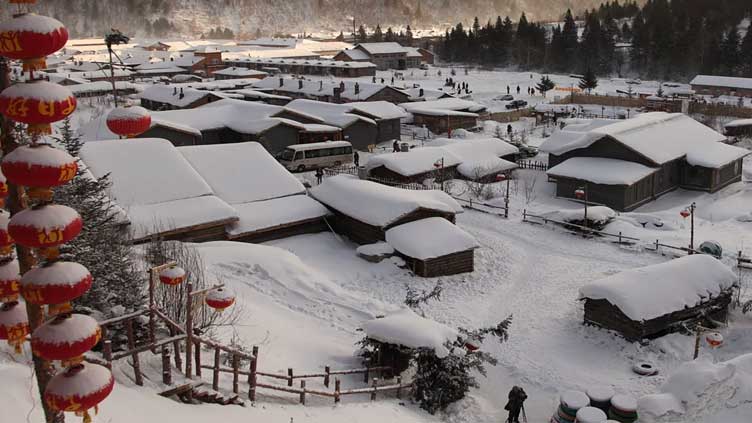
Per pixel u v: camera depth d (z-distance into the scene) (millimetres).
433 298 32719
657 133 56469
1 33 6555
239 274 30641
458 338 21859
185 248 27594
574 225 42875
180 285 20438
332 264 36094
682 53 151500
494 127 85188
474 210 48875
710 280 29141
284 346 23094
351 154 63250
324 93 95438
